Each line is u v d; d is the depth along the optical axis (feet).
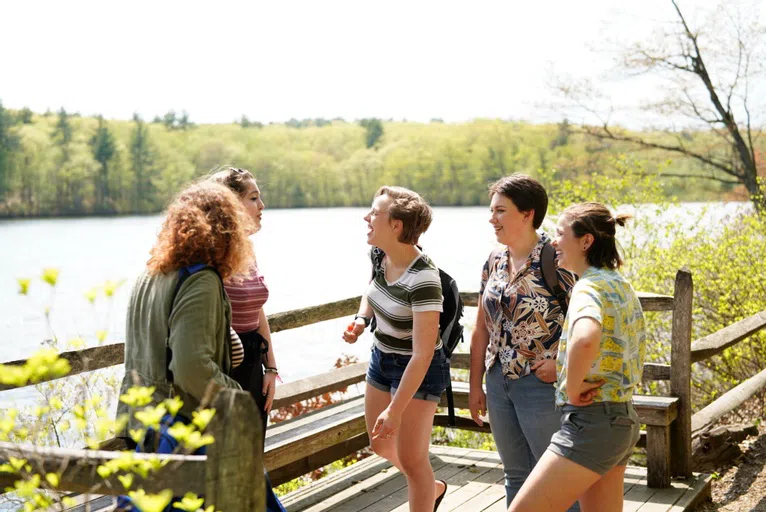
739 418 23.62
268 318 13.01
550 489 8.82
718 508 14.40
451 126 192.65
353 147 233.35
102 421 5.63
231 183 9.95
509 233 10.36
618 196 34.17
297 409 24.77
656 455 14.11
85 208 228.02
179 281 7.39
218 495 5.44
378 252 10.71
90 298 5.70
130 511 6.69
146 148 232.94
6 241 162.91
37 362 5.40
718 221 30.81
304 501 13.64
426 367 9.86
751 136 54.13
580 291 8.87
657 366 14.79
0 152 219.20
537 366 10.19
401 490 14.12
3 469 5.69
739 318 27.68
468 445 24.40
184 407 7.27
